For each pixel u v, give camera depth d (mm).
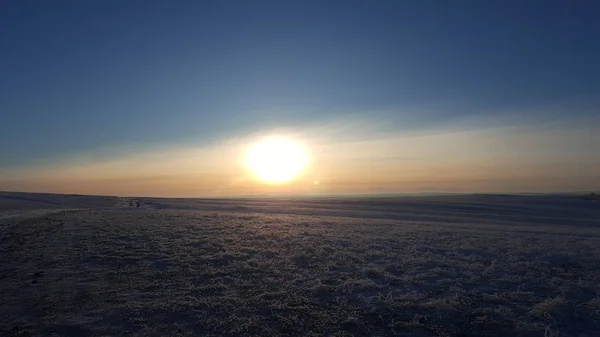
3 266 14227
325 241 19828
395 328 8805
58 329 8500
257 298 10656
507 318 9344
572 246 19750
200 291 11281
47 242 19031
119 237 20375
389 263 14891
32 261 14930
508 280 12586
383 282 12391
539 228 32625
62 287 11570
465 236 22859
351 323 9047
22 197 88438
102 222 27672
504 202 83125
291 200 96812
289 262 15000
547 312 9602
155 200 90750
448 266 14594
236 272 13414
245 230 23844
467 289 11742
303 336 8336
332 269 14016
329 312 9719
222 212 43219
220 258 15406
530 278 12961
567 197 100875
